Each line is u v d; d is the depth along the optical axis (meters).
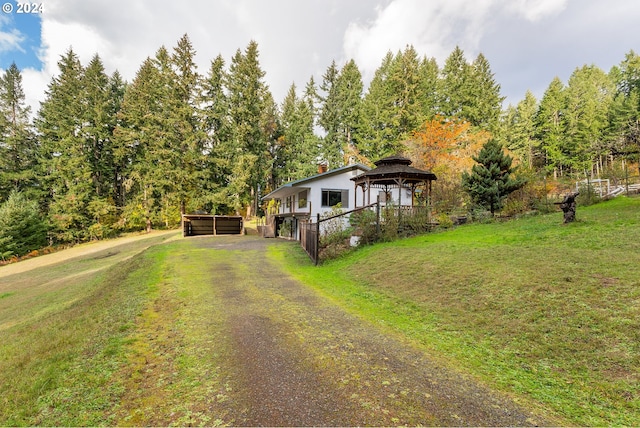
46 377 3.76
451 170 23.19
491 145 15.37
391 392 3.26
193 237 23.89
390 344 4.50
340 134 39.28
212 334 5.02
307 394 3.26
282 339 4.75
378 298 6.78
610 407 2.86
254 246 17.20
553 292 5.21
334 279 8.89
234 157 34.62
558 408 2.91
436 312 5.59
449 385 3.38
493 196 14.67
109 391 3.43
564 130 40.34
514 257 7.25
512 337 4.35
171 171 30.45
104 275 12.77
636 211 10.26
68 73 32.25
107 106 34.22
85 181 31.34
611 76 48.06
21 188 33.19
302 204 21.97
